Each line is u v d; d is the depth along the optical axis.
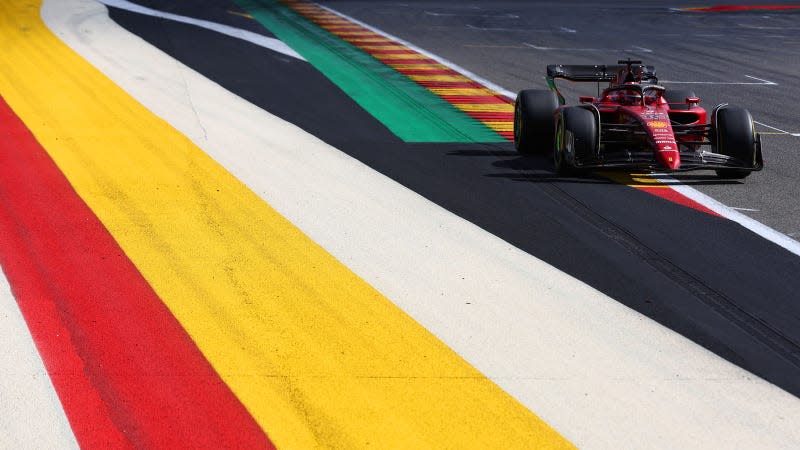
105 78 62.75
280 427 20.81
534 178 41.97
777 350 25.16
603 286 29.30
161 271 29.83
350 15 105.44
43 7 93.25
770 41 101.75
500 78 70.88
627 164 40.09
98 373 23.12
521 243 33.16
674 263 31.48
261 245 32.41
